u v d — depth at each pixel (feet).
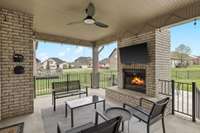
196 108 11.18
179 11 11.12
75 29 16.89
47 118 11.21
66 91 15.87
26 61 11.93
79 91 16.46
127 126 9.97
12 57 11.21
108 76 27.27
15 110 11.41
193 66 40.86
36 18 13.25
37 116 11.59
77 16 12.78
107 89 17.74
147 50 13.75
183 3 10.16
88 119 11.12
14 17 11.37
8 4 10.36
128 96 14.40
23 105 11.82
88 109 13.23
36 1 9.95
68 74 26.99
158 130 9.41
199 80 27.12
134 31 15.56
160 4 10.33
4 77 10.84
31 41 12.25
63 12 11.87
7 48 10.99
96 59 24.09
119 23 14.52
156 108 7.63
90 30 17.29
